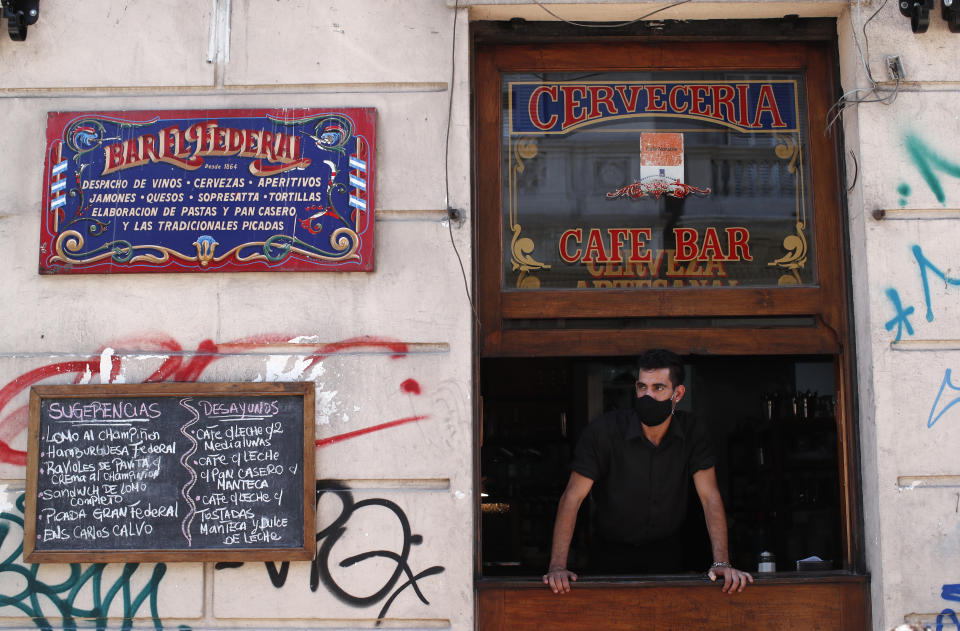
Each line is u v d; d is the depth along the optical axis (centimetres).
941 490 331
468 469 332
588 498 462
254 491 330
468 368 336
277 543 328
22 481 335
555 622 334
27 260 343
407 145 346
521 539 465
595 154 368
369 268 338
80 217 342
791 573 340
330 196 342
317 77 348
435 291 339
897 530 330
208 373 337
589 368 488
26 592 330
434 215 343
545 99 369
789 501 443
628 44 369
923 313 338
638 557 373
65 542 329
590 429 363
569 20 360
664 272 362
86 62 350
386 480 333
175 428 333
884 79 346
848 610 335
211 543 329
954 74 347
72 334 340
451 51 349
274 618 328
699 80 371
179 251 340
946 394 335
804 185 367
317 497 332
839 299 358
